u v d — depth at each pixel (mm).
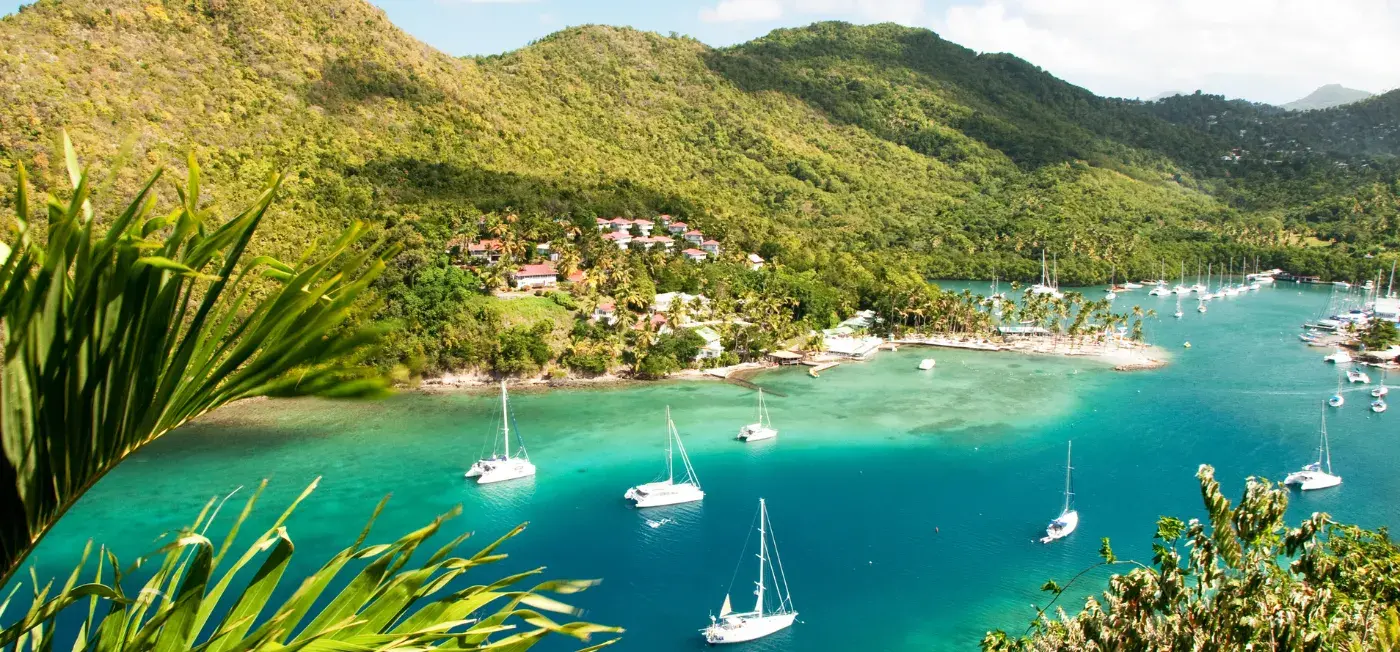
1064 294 190375
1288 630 17672
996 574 64062
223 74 178875
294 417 100875
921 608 59344
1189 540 20312
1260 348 148250
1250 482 19531
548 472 85500
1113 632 20438
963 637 55781
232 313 5746
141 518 71375
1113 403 111750
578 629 6449
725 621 56031
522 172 195750
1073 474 85000
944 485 82250
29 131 129875
